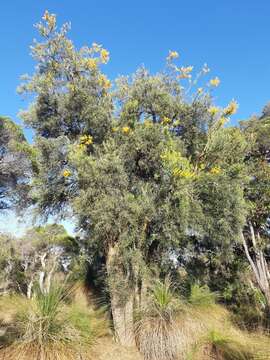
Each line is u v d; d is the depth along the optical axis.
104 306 6.91
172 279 6.73
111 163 5.78
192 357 4.98
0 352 4.56
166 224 5.64
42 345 4.56
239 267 9.68
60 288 5.77
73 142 6.77
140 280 6.25
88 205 5.77
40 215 6.85
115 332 5.79
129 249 5.90
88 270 8.97
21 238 17.22
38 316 4.95
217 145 6.36
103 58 6.89
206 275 9.02
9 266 16.98
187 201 5.54
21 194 10.29
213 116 6.88
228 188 5.97
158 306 5.54
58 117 6.91
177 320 5.40
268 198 8.58
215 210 6.10
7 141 9.37
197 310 5.96
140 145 6.14
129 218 5.56
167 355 5.09
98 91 6.88
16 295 6.28
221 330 5.77
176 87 7.20
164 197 5.80
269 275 9.16
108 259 6.11
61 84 6.80
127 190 6.02
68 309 5.52
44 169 6.32
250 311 8.18
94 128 6.74
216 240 6.32
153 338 5.21
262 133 8.94
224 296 9.05
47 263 16.84
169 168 5.59
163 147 6.05
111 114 6.84
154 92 6.92
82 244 7.27
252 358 5.04
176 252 7.00
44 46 6.83
